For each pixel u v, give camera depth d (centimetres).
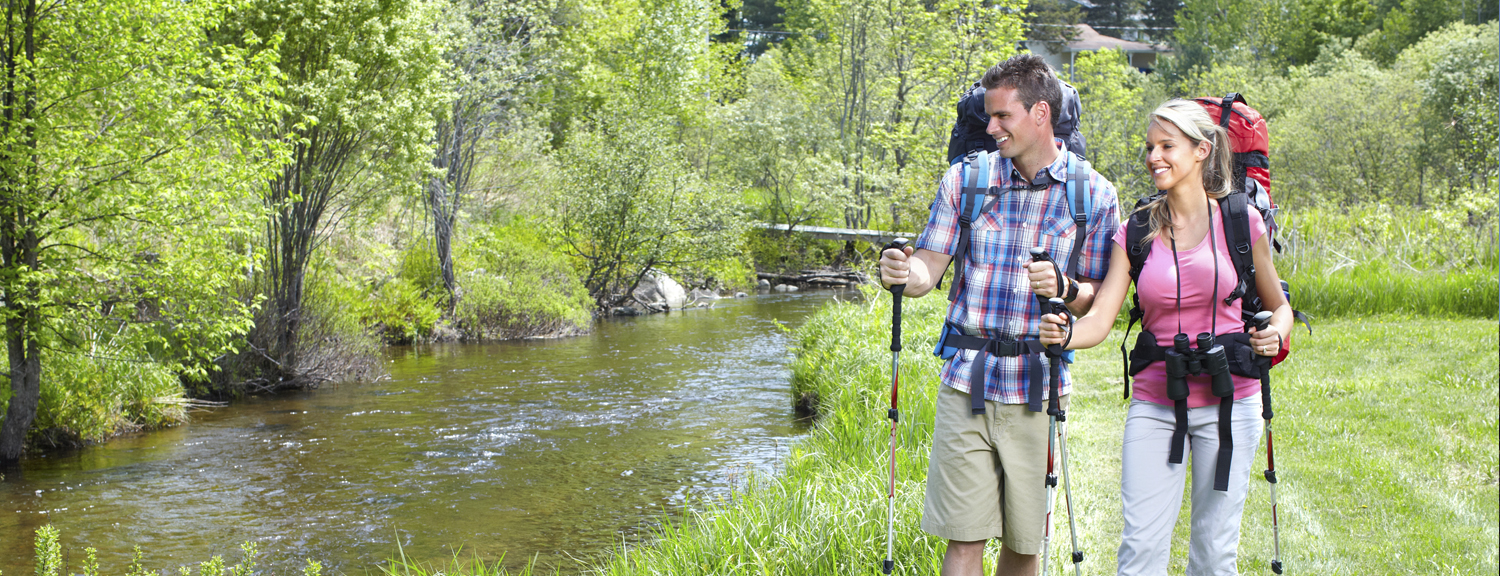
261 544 664
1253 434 313
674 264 2528
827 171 3412
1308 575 428
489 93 1981
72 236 942
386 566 615
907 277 302
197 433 1025
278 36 1006
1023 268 304
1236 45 6247
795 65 4775
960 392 307
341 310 1489
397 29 1304
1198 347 305
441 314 1888
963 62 2648
